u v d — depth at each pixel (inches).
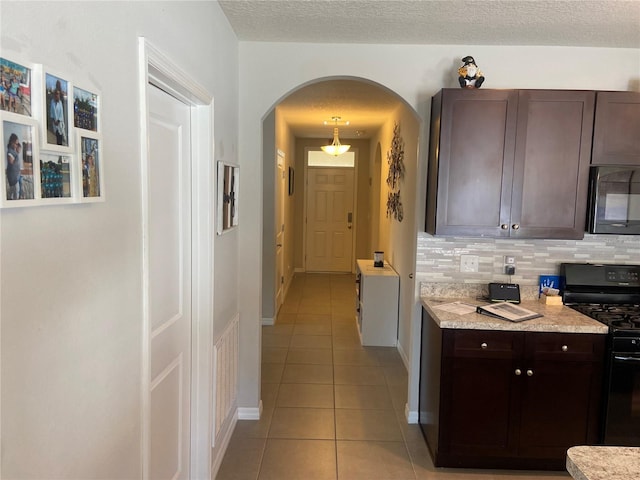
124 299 49.6
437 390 100.5
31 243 33.5
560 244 114.4
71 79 37.5
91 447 43.4
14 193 30.7
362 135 292.4
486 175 101.7
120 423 49.8
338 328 200.7
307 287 282.7
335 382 144.8
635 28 96.5
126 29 48.4
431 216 108.4
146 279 54.6
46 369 35.9
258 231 116.0
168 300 75.1
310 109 199.2
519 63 110.1
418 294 117.2
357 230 326.0
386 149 224.5
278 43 111.3
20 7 31.2
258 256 116.3
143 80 52.3
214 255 89.9
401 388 141.3
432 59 111.0
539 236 103.2
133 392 52.8
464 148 101.2
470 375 97.1
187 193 83.3
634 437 95.2
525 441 98.1
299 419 120.9
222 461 101.3
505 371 96.7
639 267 111.6
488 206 102.3
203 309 87.4
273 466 100.1
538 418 97.4
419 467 100.7
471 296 115.9
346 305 240.4
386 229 220.4
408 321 156.3
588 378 95.9
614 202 100.8
